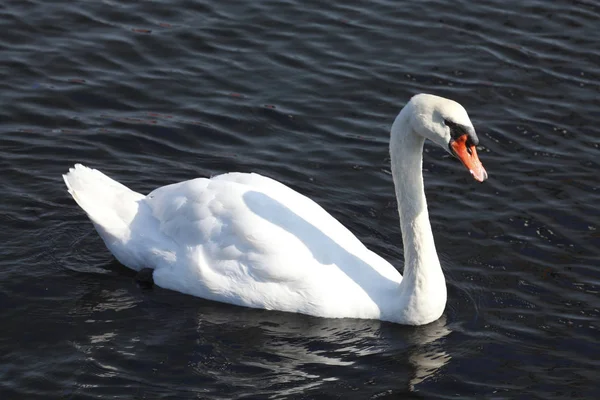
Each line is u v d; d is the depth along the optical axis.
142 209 15.12
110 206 15.04
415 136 13.35
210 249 14.45
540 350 13.85
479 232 16.27
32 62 19.72
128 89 19.27
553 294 14.97
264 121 18.75
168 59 20.14
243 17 21.45
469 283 15.21
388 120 18.95
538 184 17.38
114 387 12.87
